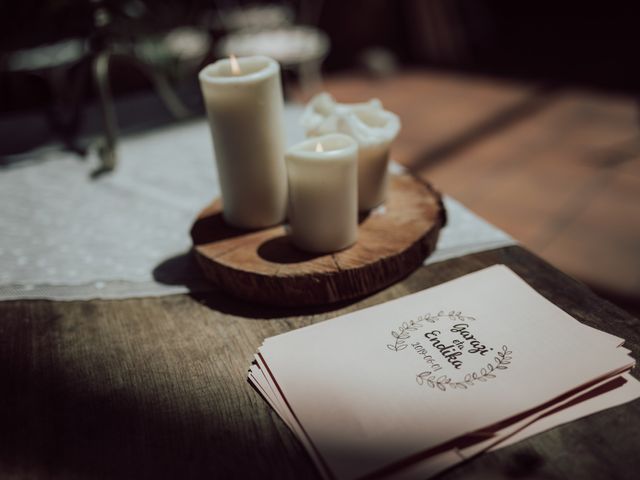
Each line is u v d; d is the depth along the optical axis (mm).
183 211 766
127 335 542
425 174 1910
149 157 948
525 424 417
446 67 3027
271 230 627
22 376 504
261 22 2301
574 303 528
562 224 1580
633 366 446
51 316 573
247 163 593
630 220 1566
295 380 456
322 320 537
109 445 438
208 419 452
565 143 2041
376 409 427
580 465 397
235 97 562
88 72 977
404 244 574
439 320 500
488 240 633
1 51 1284
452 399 429
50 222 758
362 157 611
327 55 2980
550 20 3797
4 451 438
